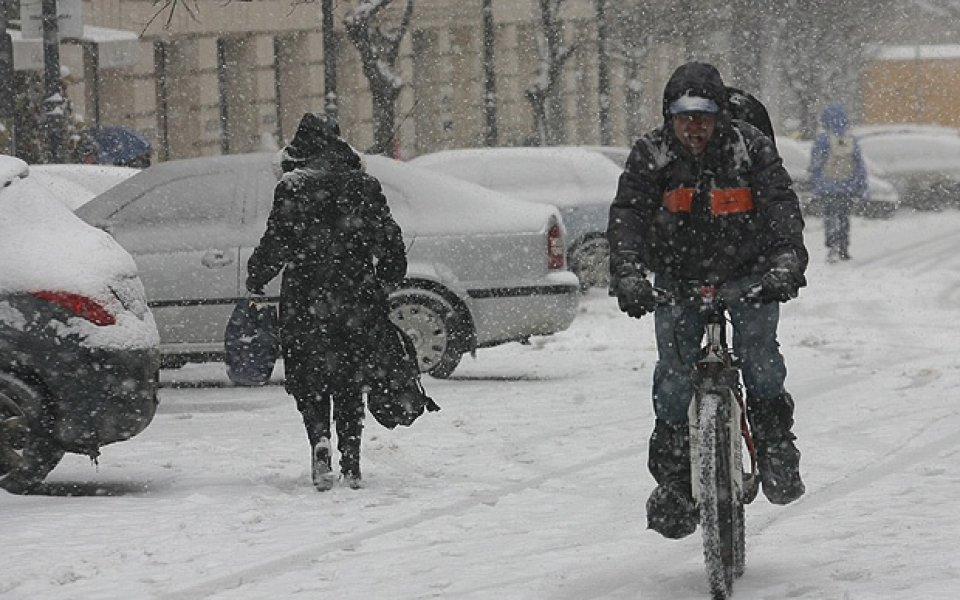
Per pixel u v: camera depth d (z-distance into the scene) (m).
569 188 59.16
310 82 113.94
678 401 16.97
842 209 70.56
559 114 136.75
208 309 36.84
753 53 128.50
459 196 38.38
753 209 16.86
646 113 158.88
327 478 24.03
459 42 132.38
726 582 15.91
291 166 24.64
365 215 24.38
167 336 37.03
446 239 37.75
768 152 16.80
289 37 113.31
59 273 24.50
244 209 37.31
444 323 37.62
